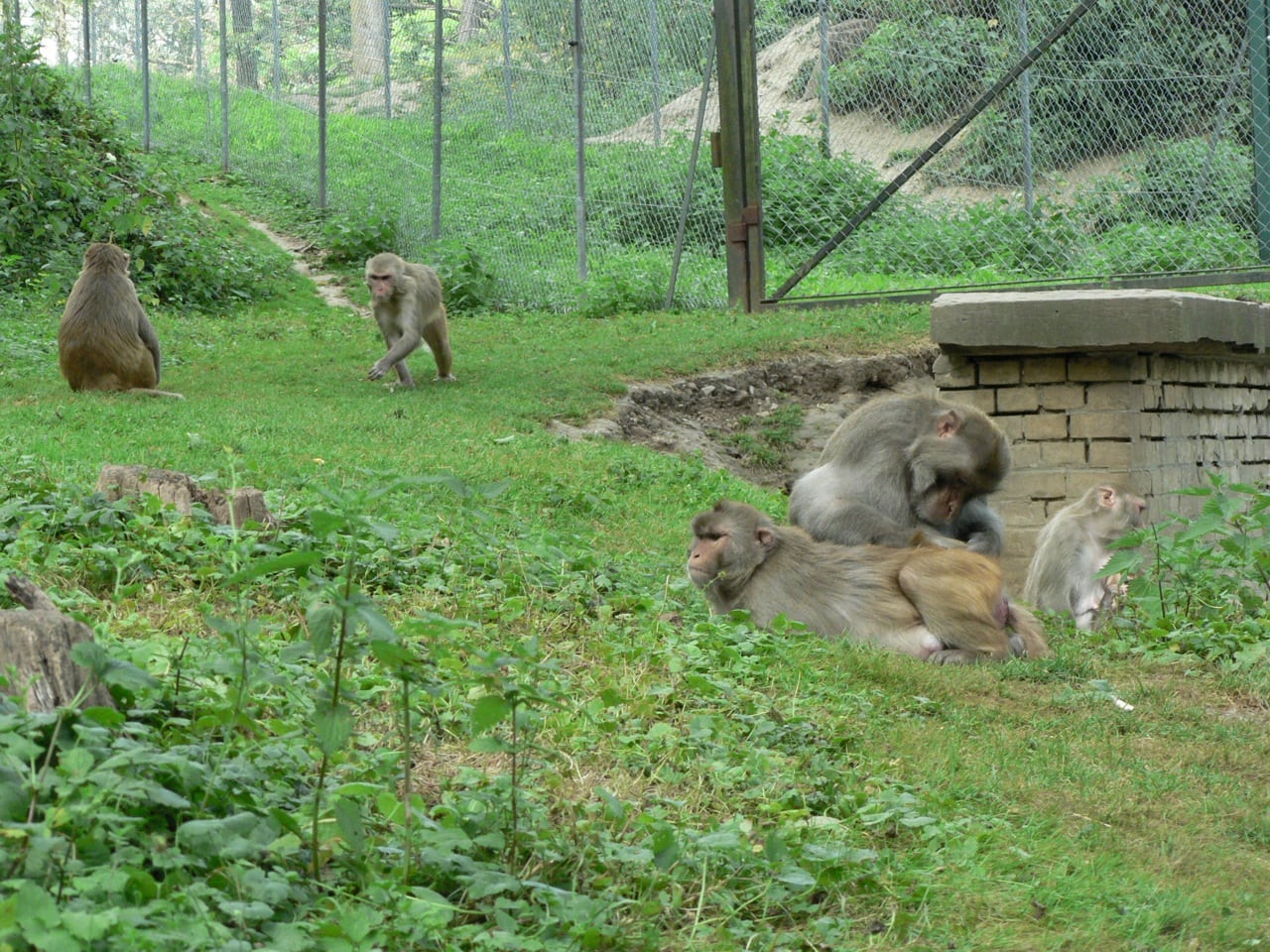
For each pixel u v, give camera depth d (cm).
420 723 541
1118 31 2095
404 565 772
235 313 2186
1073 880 460
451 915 380
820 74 2367
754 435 1608
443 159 2514
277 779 432
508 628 708
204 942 318
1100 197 2041
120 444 1106
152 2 3481
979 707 670
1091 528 931
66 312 1455
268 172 2962
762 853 453
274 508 827
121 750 370
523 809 445
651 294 2158
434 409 1408
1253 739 658
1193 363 1148
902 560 768
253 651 523
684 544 1021
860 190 2172
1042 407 1064
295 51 3053
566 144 2378
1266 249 1844
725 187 2034
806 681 660
